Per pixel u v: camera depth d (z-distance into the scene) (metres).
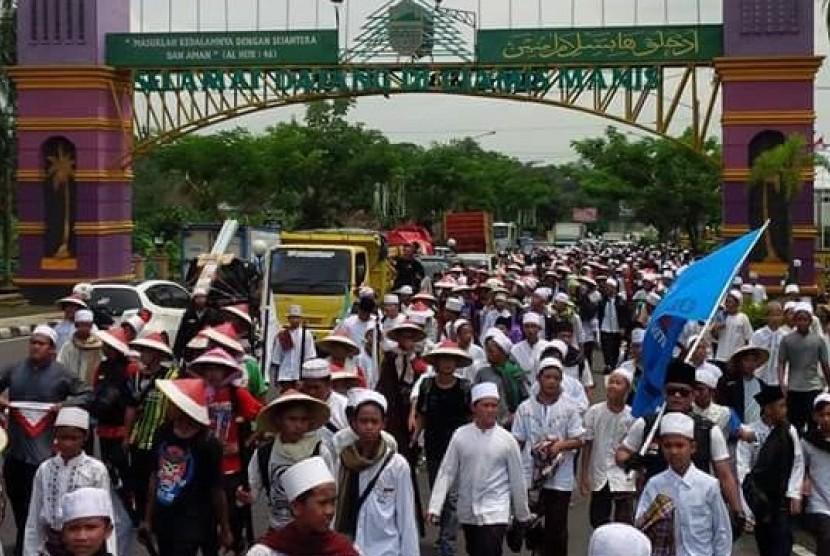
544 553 10.59
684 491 7.91
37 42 41.72
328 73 41.09
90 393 11.10
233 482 9.94
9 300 44.72
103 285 25.09
